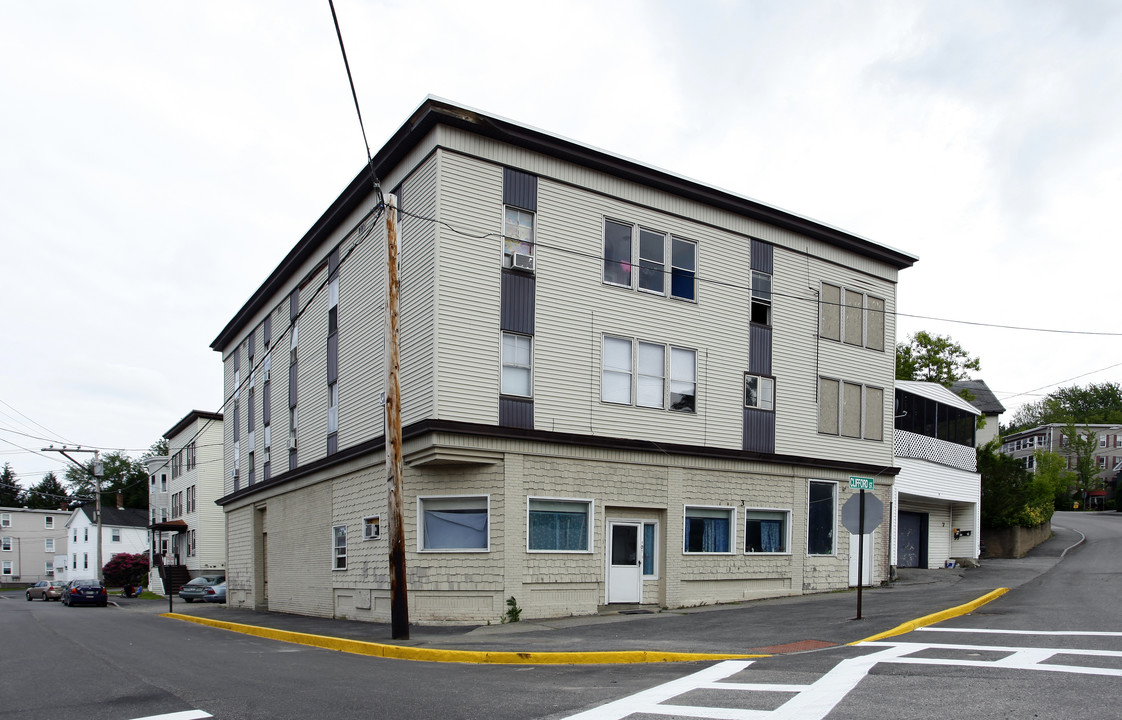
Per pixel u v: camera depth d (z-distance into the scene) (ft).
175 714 29.07
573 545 63.98
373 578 69.46
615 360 68.08
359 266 76.74
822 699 28.37
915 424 99.19
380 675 38.14
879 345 88.58
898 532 98.78
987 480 117.50
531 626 56.65
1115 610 50.37
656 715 26.91
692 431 71.56
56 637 64.64
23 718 29.01
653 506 68.39
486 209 62.59
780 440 78.02
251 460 110.73
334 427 81.25
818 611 59.26
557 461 63.62
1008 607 54.95
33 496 365.40
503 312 62.49
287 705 30.40
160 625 82.02
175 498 192.65
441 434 58.34
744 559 73.87
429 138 62.18
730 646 43.19
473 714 27.86
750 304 77.36
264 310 108.58
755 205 77.05
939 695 28.12
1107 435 296.51
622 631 52.01
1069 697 27.04
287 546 92.07
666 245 72.18
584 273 67.00
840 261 85.30
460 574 60.44
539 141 64.59
